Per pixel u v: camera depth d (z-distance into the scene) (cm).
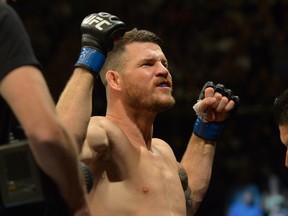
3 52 235
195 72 1066
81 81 321
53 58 1099
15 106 232
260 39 1122
